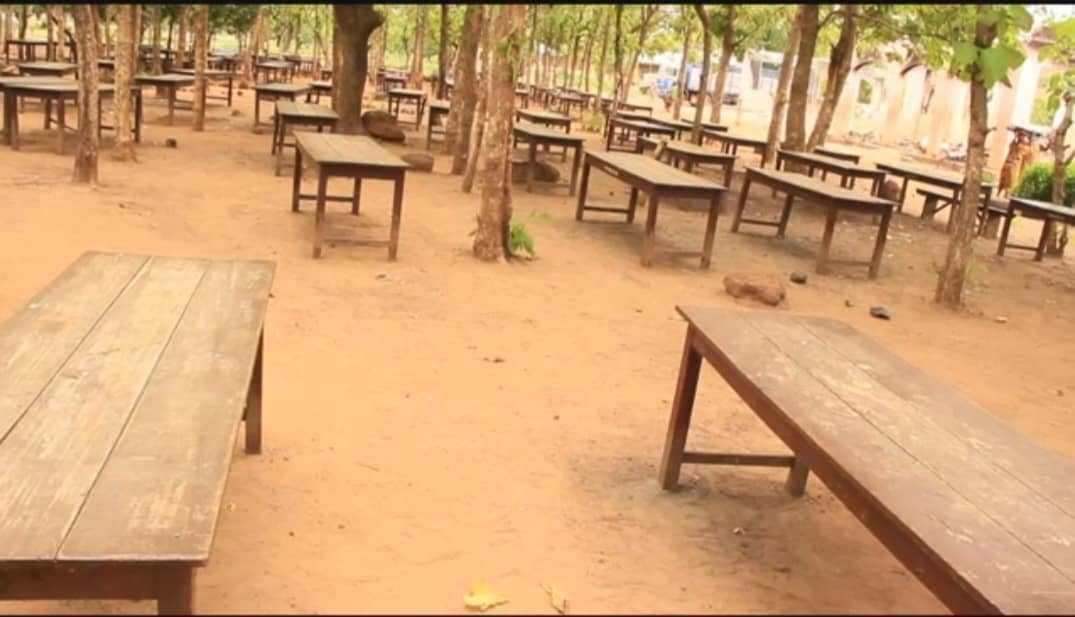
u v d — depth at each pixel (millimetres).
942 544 2408
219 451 2576
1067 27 6355
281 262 7926
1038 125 25219
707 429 5227
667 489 4293
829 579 3496
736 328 4113
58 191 9594
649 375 6121
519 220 11117
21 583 2123
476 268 8500
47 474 2375
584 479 4324
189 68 27438
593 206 12305
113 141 13773
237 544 3363
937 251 12469
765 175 11594
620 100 27594
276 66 27859
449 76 35438
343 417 4793
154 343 3287
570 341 6684
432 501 3912
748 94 42844
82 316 3490
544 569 3393
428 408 5059
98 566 2070
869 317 8602
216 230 8836
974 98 8859
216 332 3449
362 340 6129
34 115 16156
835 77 17250
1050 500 2779
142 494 2328
